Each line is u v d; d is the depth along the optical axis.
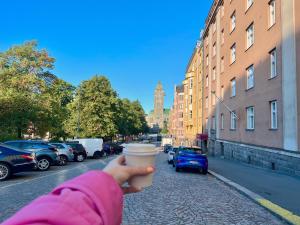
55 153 20.42
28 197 10.18
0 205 8.94
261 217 8.24
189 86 64.81
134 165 1.15
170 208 8.99
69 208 0.84
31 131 36.19
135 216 7.97
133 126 94.81
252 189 12.32
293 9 16.92
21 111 32.56
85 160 32.38
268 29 20.88
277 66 19.20
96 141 36.06
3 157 14.56
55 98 38.88
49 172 18.58
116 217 0.96
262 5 22.17
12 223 0.78
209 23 42.81
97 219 0.87
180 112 102.88
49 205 0.83
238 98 28.42
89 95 53.84
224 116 34.19
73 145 29.59
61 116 39.31
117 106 57.12
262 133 21.95
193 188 12.99
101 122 53.56
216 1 38.12
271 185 13.52
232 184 13.72
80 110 53.28
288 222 7.56
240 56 27.88
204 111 48.12
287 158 17.72
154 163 1.19
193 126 61.00
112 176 1.05
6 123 31.80
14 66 35.94
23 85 34.66
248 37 26.14
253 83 24.11
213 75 40.94
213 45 40.97
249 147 24.97
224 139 34.25
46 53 37.25
